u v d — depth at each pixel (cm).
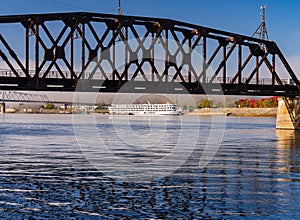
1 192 2219
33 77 4712
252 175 2753
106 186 2394
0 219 1800
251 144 5088
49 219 1812
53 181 2520
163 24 5422
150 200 2100
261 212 1906
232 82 6216
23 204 2005
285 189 2327
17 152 4059
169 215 1877
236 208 1967
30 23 4725
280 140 5719
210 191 2278
